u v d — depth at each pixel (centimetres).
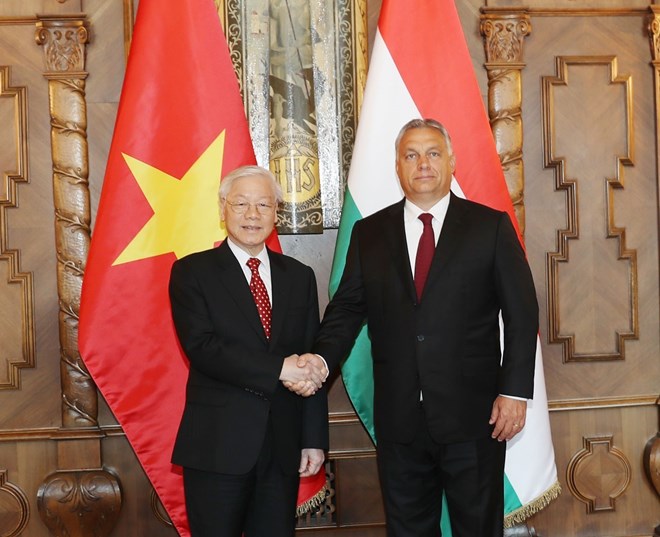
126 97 296
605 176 342
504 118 332
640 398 344
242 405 233
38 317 323
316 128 331
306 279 253
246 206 242
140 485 326
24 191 322
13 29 321
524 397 237
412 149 253
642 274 345
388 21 307
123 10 323
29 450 323
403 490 250
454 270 244
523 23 334
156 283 296
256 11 328
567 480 342
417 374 242
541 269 340
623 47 343
